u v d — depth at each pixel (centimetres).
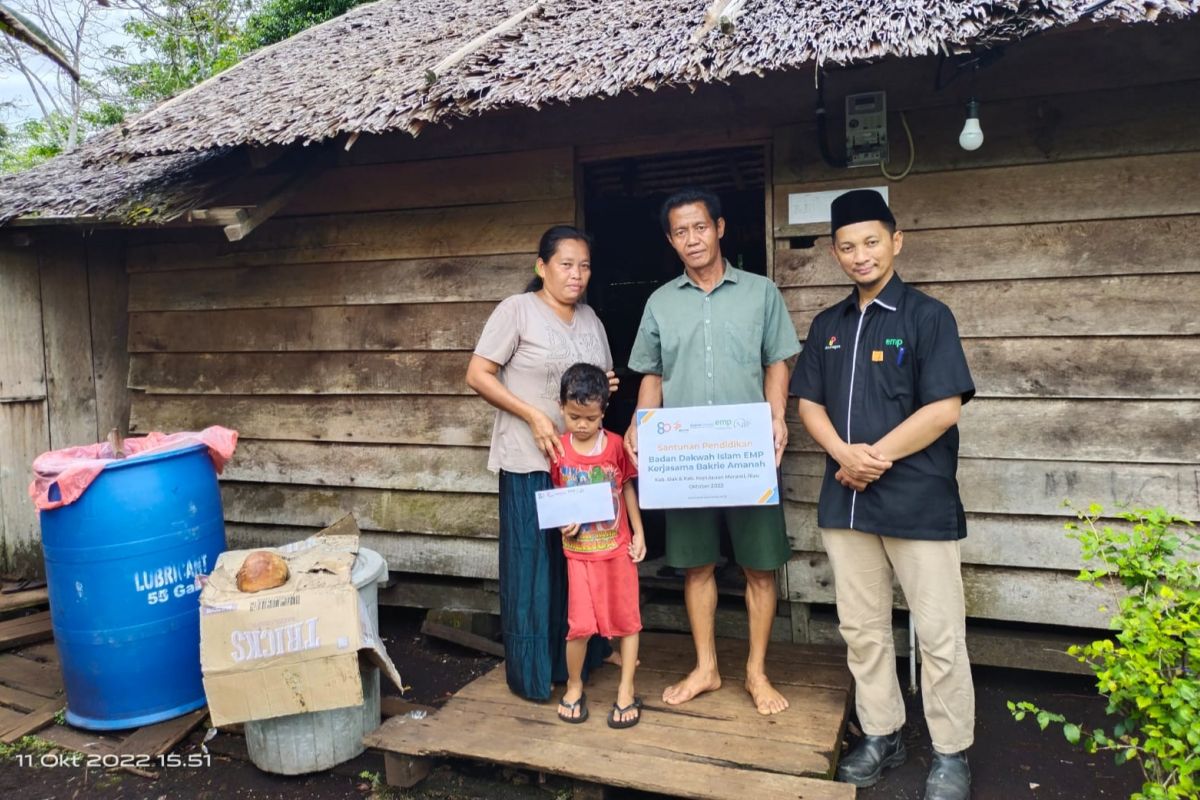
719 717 275
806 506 345
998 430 318
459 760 290
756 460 262
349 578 282
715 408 264
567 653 278
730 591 379
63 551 310
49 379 494
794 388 269
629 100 359
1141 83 295
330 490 427
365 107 322
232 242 434
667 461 267
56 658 393
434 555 407
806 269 339
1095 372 306
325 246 416
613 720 271
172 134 367
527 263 380
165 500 317
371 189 405
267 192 391
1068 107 304
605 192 554
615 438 287
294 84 402
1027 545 317
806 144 336
